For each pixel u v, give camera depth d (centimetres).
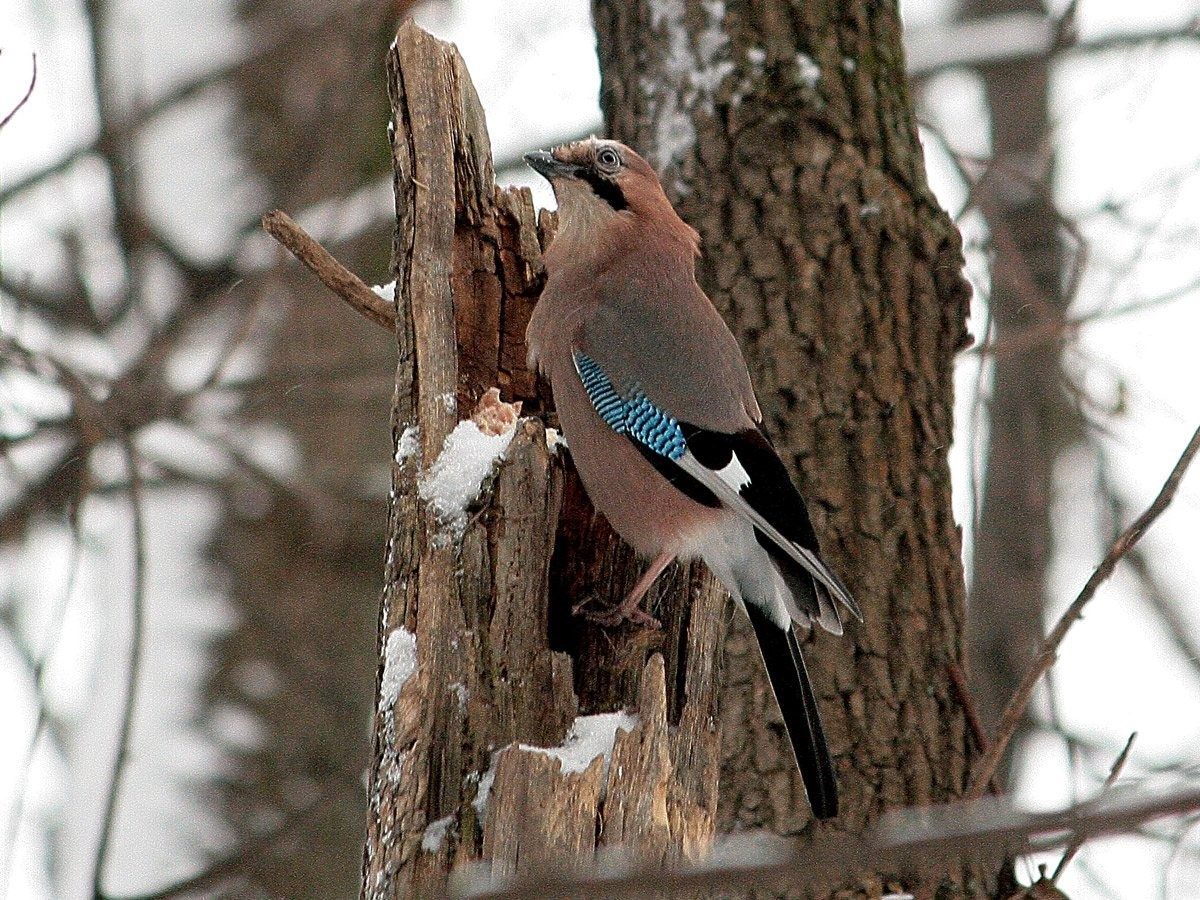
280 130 1476
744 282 1109
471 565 813
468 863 762
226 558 1361
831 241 1110
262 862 1198
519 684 809
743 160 1121
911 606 1079
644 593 938
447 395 861
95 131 1501
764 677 1053
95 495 1420
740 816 1034
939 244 1130
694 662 893
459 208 947
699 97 1139
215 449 1387
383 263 1472
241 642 1338
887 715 1059
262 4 1502
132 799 1281
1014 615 1717
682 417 964
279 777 1302
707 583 938
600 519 977
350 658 1349
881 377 1100
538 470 828
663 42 1157
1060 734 1202
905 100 1165
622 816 761
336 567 1370
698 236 1082
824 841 998
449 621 805
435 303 875
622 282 1011
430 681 793
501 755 763
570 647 893
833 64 1139
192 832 1277
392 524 848
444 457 838
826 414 1093
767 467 966
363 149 1486
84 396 1280
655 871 612
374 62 1504
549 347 976
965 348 1151
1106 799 657
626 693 874
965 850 620
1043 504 1755
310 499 1331
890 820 988
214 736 1307
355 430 1433
